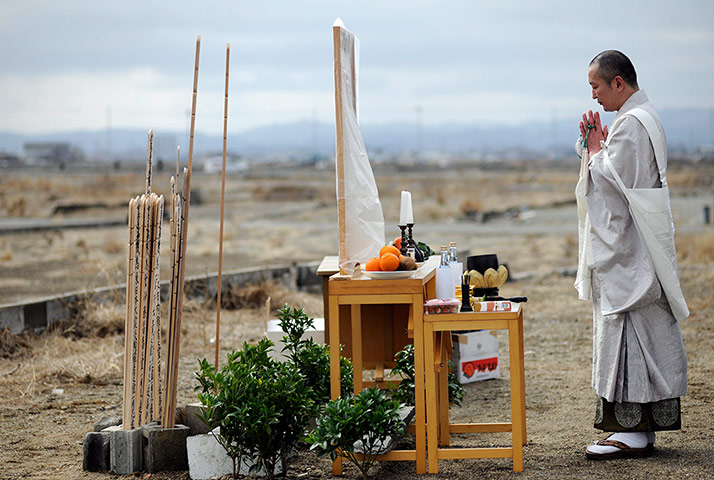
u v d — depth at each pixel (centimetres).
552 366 1689
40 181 13025
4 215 7525
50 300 2059
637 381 982
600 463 1000
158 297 1091
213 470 998
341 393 1073
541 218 7025
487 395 1446
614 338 992
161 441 1023
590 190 1008
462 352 1530
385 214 7062
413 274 964
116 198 9538
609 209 988
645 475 941
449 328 965
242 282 2622
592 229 998
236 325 2172
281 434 967
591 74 1028
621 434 1020
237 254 4334
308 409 973
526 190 11494
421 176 17725
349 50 1052
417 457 985
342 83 1002
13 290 2925
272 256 4238
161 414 1102
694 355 1719
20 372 1650
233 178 16900
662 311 991
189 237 5366
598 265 991
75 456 1112
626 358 990
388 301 966
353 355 1108
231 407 948
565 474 960
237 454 961
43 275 3381
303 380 1010
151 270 1058
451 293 1067
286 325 1137
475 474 976
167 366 1042
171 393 1044
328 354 1106
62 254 4284
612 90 1016
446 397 1120
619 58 1011
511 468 996
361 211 1023
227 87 1138
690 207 7456
